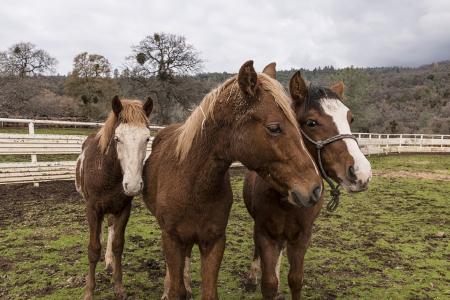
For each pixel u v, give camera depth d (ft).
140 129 11.10
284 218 10.21
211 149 8.64
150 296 12.89
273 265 10.51
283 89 8.20
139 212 24.11
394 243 19.49
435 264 16.60
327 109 9.93
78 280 13.61
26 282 13.44
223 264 15.90
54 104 98.48
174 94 93.97
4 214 22.21
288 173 7.57
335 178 9.98
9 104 88.02
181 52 94.48
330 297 13.28
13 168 28.81
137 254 16.57
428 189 36.11
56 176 31.55
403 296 13.43
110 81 130.93
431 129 167.53
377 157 68.08
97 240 12.26
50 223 20.66
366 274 15.37
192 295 13.07
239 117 8.01
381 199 31.01
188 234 9.30
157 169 10.55
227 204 9.30
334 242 19.38
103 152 11.80
